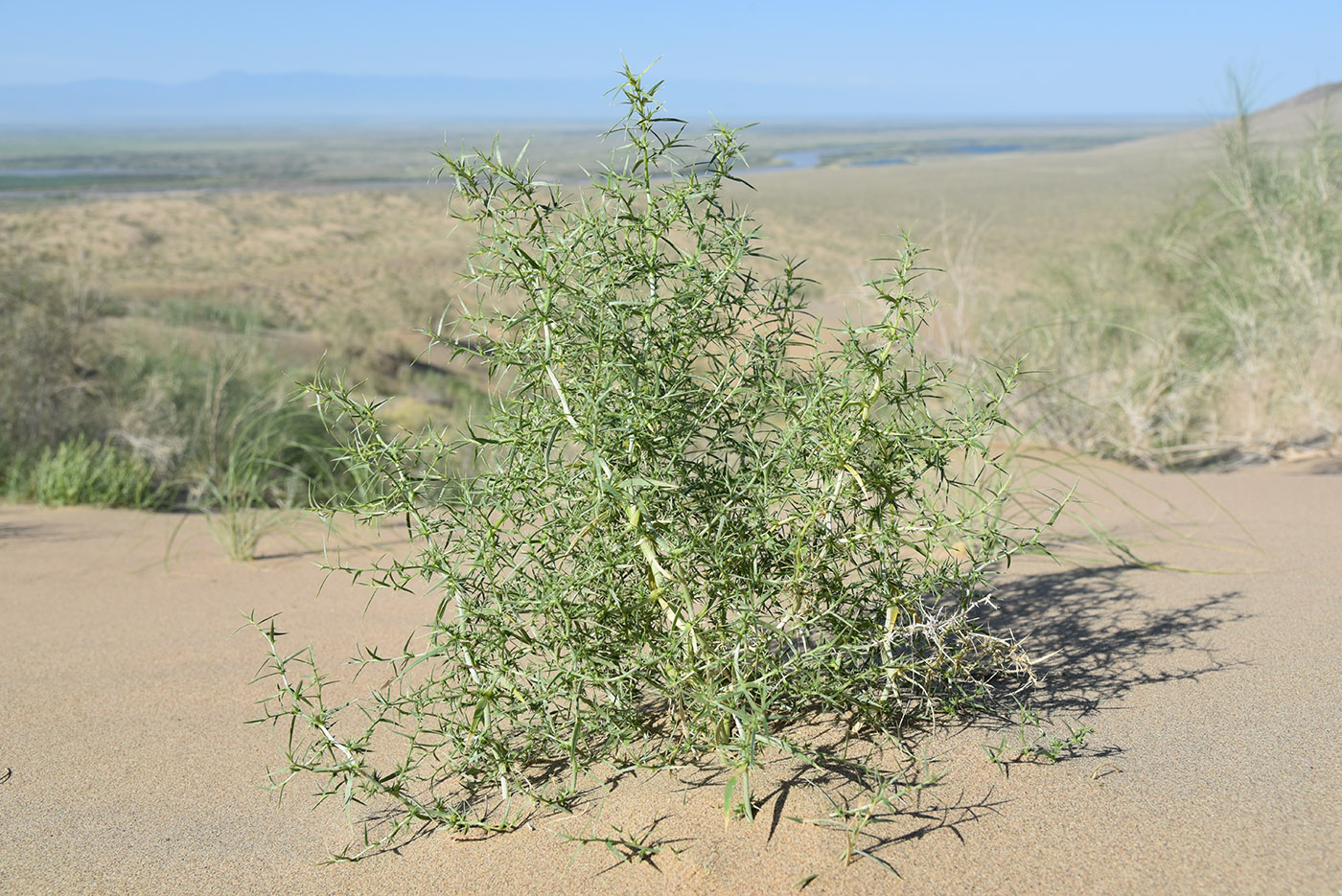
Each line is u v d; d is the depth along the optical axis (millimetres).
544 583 1893
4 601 3801
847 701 2162
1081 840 1778
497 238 1868
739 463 2025
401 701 2004
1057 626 2867
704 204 2002
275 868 1926
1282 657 2525
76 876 1932
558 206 1918
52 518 5438
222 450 6652
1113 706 2293
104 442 6848
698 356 2000
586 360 1897
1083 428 6293
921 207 47375
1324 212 7543
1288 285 7188
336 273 33188
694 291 1914
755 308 2025
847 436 1923
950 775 2004
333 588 3820
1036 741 2127
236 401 7332
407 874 1871
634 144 1894
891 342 1976
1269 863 1674
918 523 2043
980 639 2289
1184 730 2154
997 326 7105
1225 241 8398
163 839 2051
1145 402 6199
